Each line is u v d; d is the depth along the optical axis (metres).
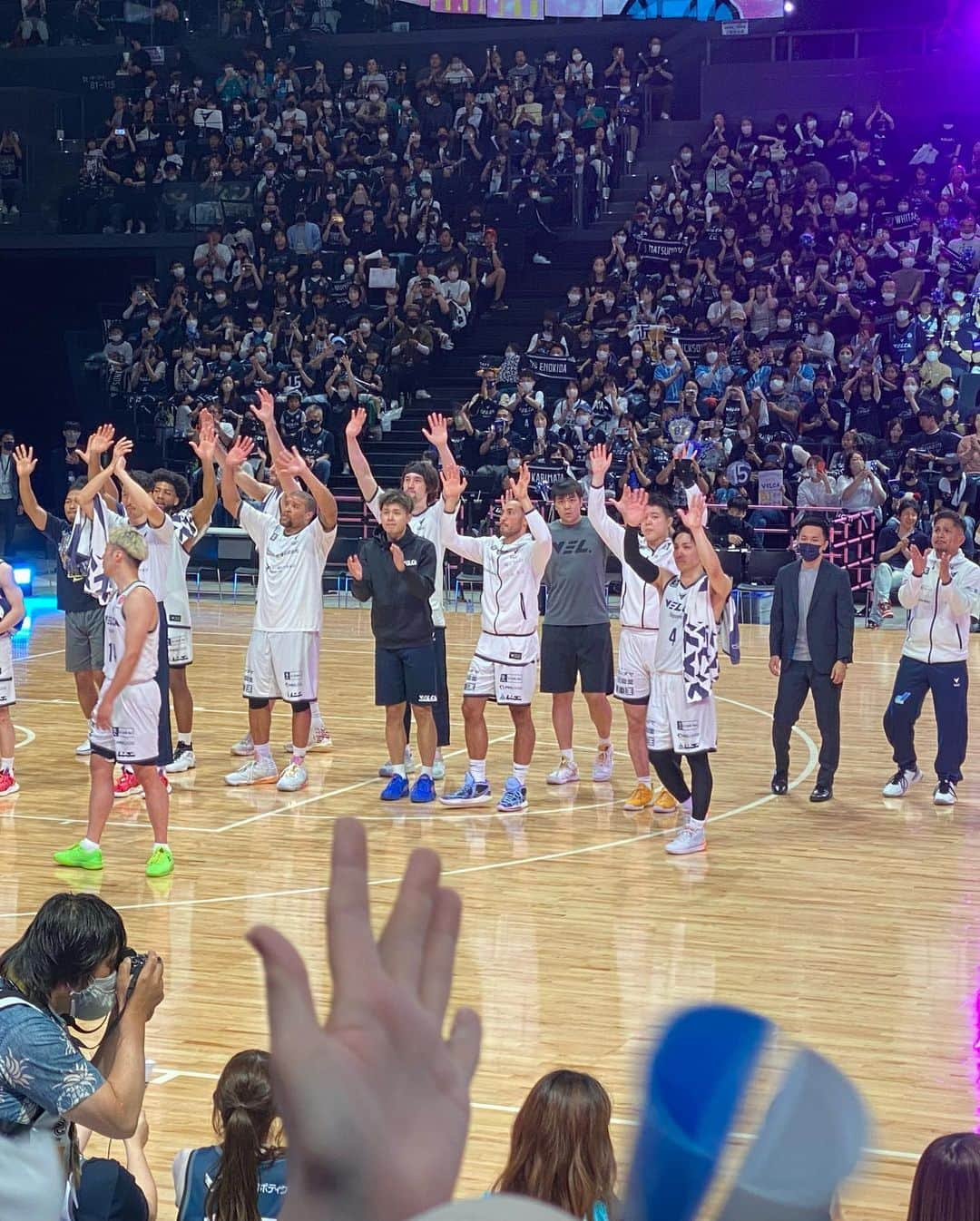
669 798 9.08
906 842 8.44
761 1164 0.50
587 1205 2.71
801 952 6.53
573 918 7.01
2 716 9.38
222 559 18.94
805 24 24.36
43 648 15.66
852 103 23.50
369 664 14.52
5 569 9.32
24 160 24.73
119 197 23.67
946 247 20.59
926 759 10.53
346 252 22.89
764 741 11.18
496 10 24.78
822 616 9.29
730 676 14.02
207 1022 5.71
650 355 20.17
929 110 23.14
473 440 20.03
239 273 22.73
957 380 19.42
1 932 6.73
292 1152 0.51
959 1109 4.91
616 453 19.14
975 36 23.06
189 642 10.05
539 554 8.80
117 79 25.22
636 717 9.09
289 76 24.89
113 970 3.37
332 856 0.55
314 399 20.97
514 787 9.11
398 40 25.36
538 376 20.59
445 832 8.61
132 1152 3.74
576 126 23.55
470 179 23.59
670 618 8.14
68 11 25.59
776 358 19.78
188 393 21.88
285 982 0.52
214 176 23.58
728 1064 0.53
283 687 9.49
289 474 9.36
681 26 24.59
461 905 0.55
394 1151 0.50
